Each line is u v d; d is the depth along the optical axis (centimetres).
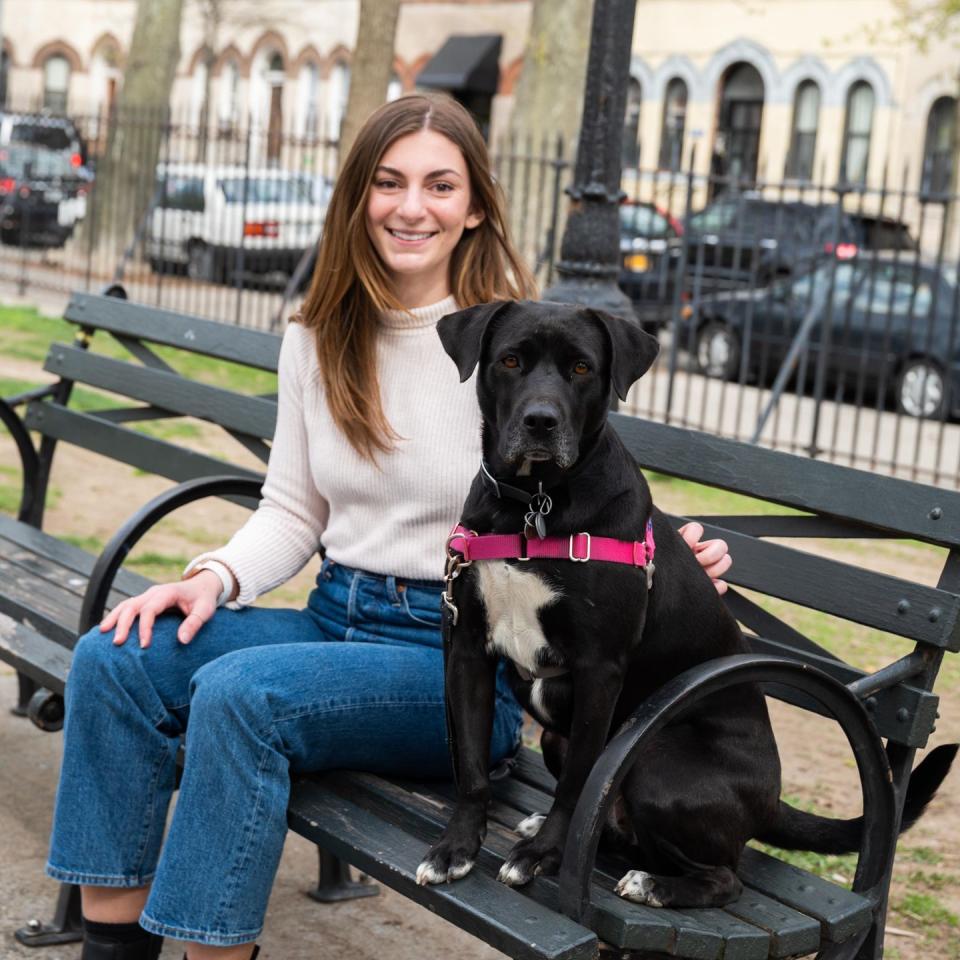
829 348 1250
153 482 742
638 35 2678
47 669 312
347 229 288
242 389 1028
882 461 999
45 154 1984
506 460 226
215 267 1612
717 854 230
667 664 248
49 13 3722
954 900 340
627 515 232
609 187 564
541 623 232
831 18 2444
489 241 302
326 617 291
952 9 1964
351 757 258
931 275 1203
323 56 3181
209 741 238
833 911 230
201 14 3017
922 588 250
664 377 1365
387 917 327
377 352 290
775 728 459
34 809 367
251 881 237
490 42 2764
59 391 448
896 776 251
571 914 211
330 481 289
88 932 263
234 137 1553
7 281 1661
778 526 281
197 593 278
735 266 1130
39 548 401
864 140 2458
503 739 276
